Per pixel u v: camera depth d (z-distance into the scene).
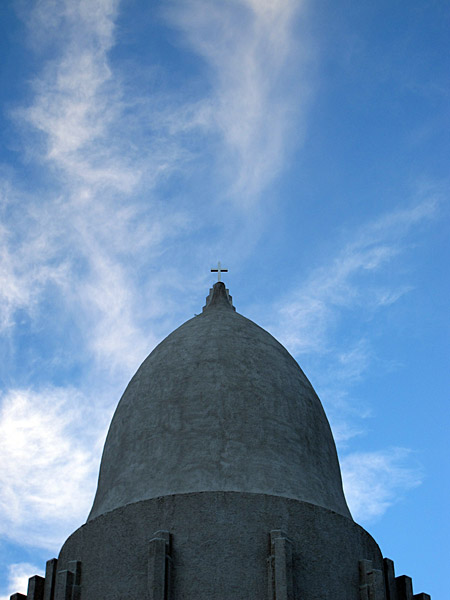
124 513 27.19
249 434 29.12
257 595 25.16
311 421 31.20
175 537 26.12
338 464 31.92
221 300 35.59
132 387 31.89
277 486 28.08
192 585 25.33
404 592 28.69
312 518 27.22
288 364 32.53
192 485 27.62
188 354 31.44
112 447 30.69
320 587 26.17
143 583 25.66
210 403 29.67
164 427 29.50
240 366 31.00
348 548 27.50
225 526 26.17
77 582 26.92
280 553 25.47
